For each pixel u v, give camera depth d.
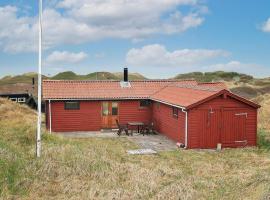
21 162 13.95
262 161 18.11
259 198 11.05
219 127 22.97
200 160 18.94
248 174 15.08
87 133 28.52
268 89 70.81
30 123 23.23
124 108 30.42
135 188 12.32
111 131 29.53
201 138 22.75
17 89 54.00
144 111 30.88
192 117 22.61
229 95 22.80
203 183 13.64
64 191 11.91
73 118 29.34
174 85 30.66
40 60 15.95
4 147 15.72
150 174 14.23
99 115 29.88
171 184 13.03
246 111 23.36
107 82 31.86
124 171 14.45
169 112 26.28
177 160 18.89
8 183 11.92
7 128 21.28
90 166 14.37
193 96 24.33
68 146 17.45
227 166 17.47
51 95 28.75
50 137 20.12
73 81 31.16
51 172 13.39
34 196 11.43
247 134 23.47
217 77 102.94
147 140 25.47
